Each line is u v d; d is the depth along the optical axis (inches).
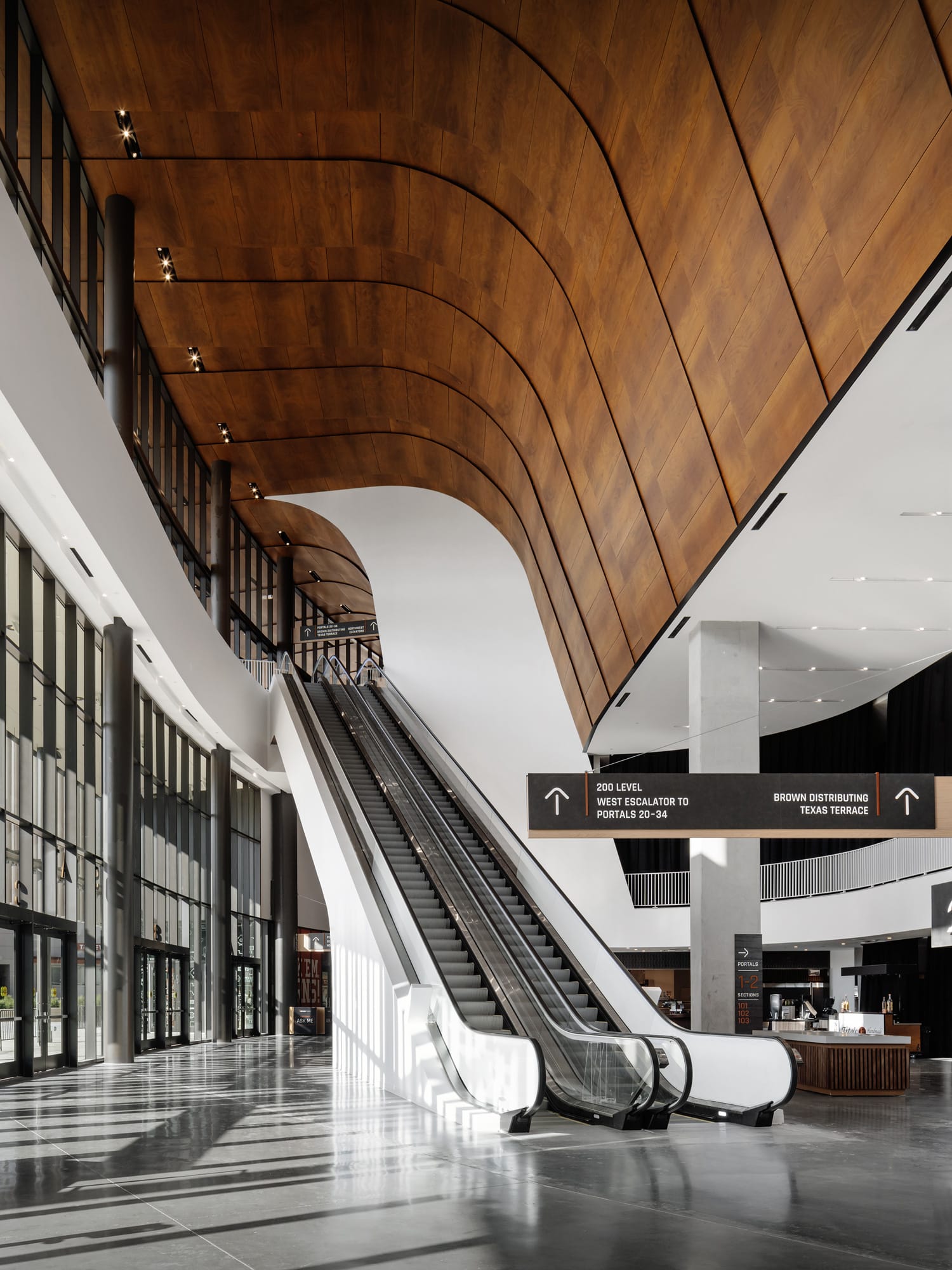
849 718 1071.0
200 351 908.6
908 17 324.2
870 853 949.8
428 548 1201.4
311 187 716.0
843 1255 223.3
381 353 933.8
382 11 568.1
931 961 943.0
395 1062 518.0
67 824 647.1
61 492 510.0
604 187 557.9
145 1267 209.2
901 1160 347.3
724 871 649.6
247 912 1168.2
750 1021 636.1
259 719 1065.5
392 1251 223.0
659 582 661.3
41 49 599.8
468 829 779.4
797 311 421.1
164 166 695.7
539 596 1107.3
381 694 1161.4
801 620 669.9
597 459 717.9
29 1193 278.5
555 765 1122.7
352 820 717.3
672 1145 376.2
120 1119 417.7
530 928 633.0
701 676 666.2
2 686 533.0
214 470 1107.9
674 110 469.4
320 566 1440.7
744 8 402.0
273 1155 339.9
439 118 639.8
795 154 397.4
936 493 481.4
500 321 803.4
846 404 406.0
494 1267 211.6
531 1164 331.6
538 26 533.3
